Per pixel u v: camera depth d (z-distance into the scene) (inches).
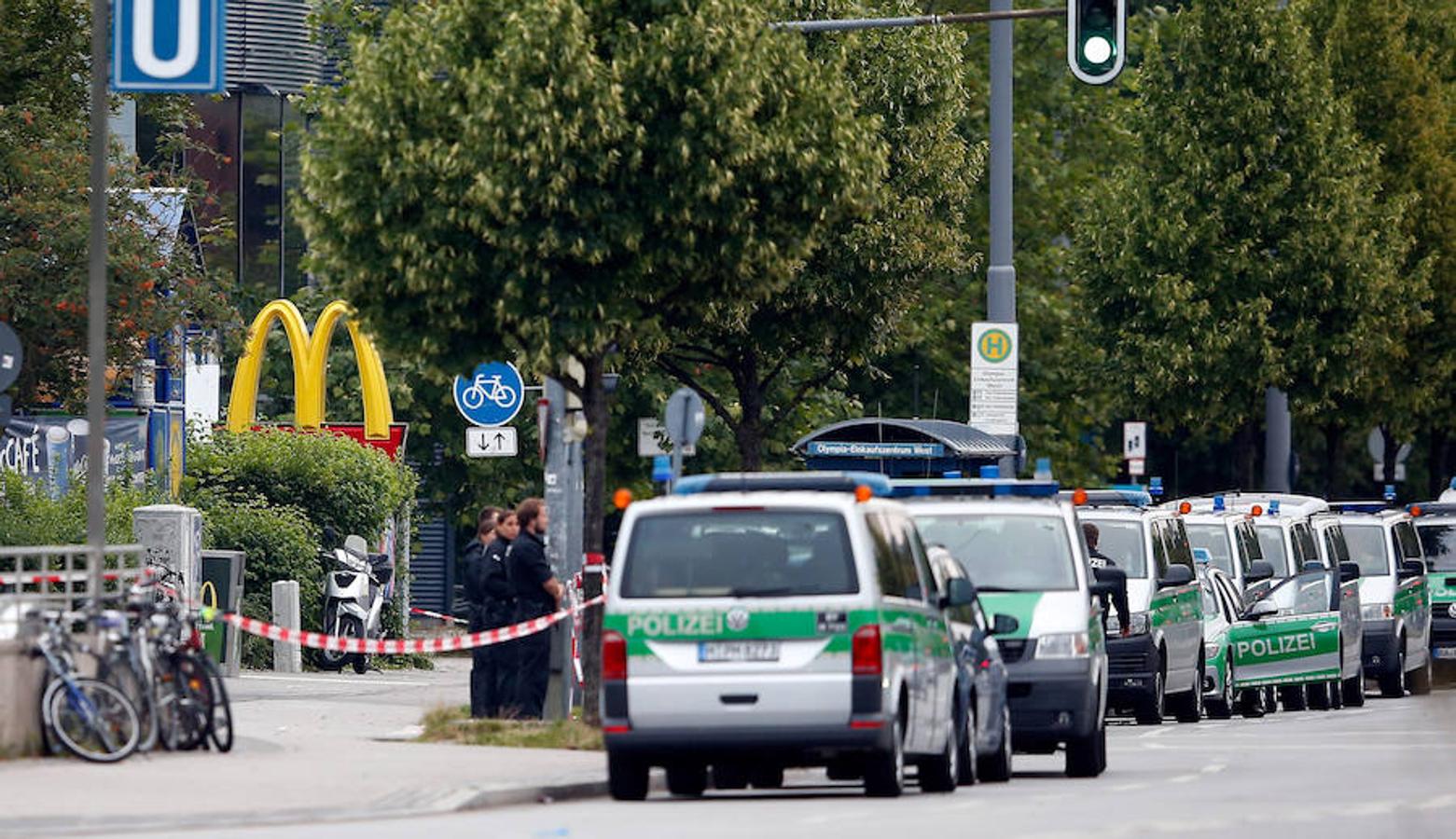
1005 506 3169.3
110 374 4365.2
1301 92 5679.1
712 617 2274.9
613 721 2285.9
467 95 2866.6
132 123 6259.8
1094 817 2101.4
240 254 6520.7
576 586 3260.3
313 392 5014.8
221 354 4749.0
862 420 4153.5
